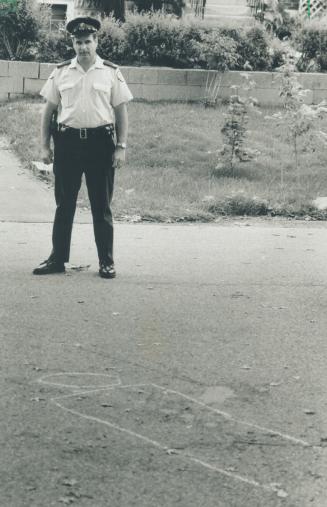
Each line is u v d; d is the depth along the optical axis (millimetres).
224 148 14773
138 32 20453
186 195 13281
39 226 11359
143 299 8312
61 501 4520
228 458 5047
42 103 19141
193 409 5742
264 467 4945
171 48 20516
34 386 6051
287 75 14891
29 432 5309
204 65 20531
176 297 8430
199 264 9781
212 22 21125
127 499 4562
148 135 16297
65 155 8875
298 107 14867
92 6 22453
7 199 12750
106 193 8969
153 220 12102
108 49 20406
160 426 5453
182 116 17672
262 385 6211
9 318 7582
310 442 5293
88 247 10367
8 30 20531
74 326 7418
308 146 15055
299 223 12375
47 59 20641
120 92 8781
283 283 9094
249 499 4594
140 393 5984
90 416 5574
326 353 6949
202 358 6734
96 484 4703
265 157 15727
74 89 8688
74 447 5129
